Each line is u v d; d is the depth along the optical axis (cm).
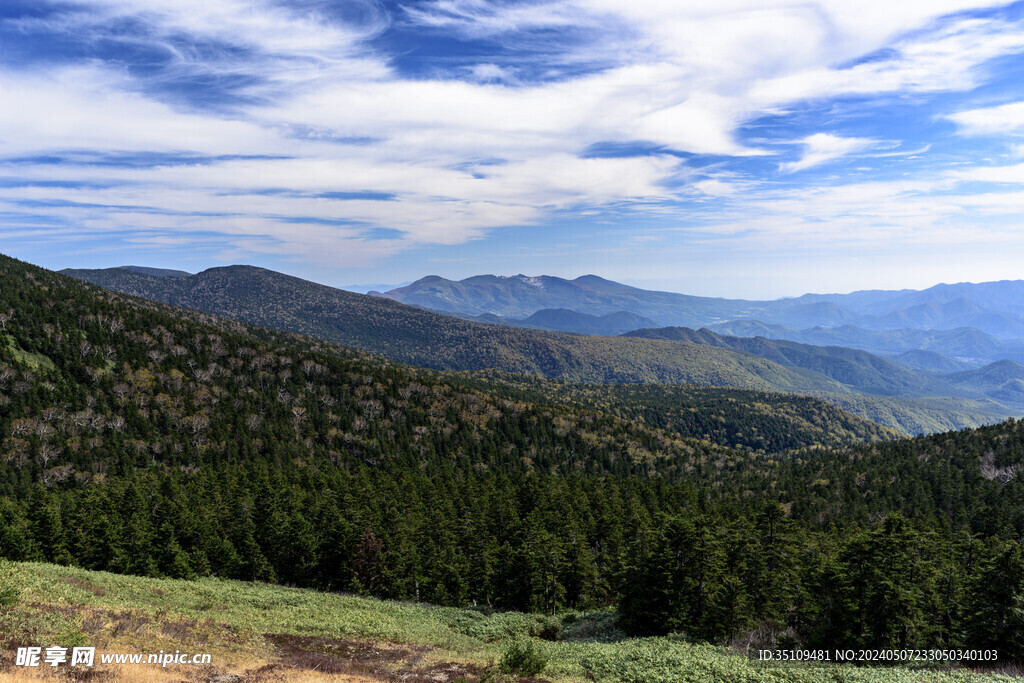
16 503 8994
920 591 4562
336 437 16925
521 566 6938
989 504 10706
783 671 3209
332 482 11350
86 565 7344
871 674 3133
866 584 4406
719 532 5997
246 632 3666
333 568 7819
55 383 14738
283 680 2773
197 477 11494
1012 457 13125
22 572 3828
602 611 6656
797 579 5503
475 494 10231
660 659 3484
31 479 11719
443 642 4216
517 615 6359
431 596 7200
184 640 3131
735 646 4509
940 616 4762
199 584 6000
